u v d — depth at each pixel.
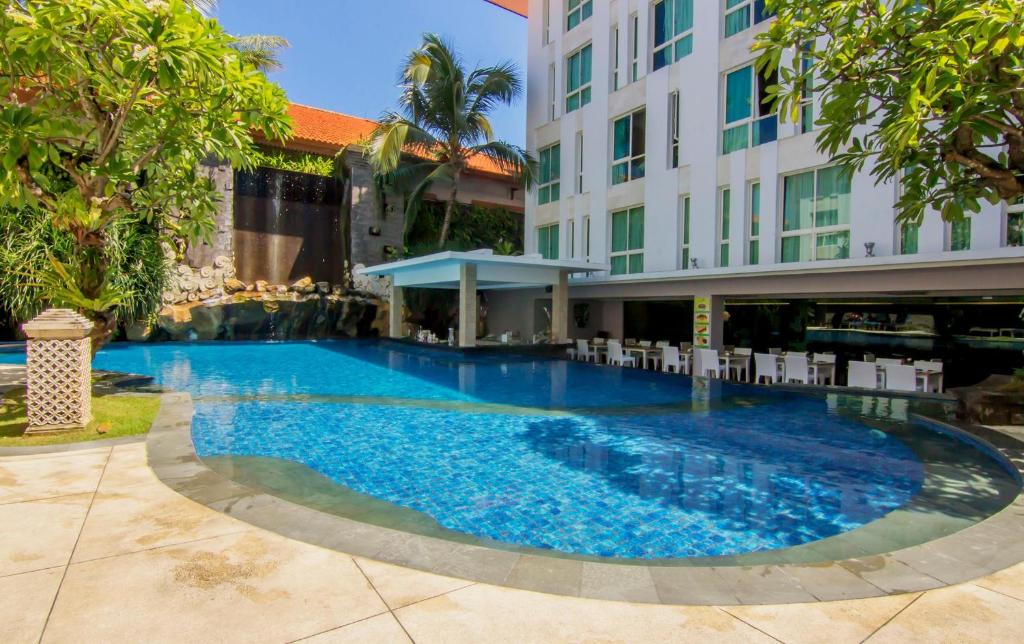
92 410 7.81
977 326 16.97
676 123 16.91
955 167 6.68
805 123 13.57
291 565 3.45
